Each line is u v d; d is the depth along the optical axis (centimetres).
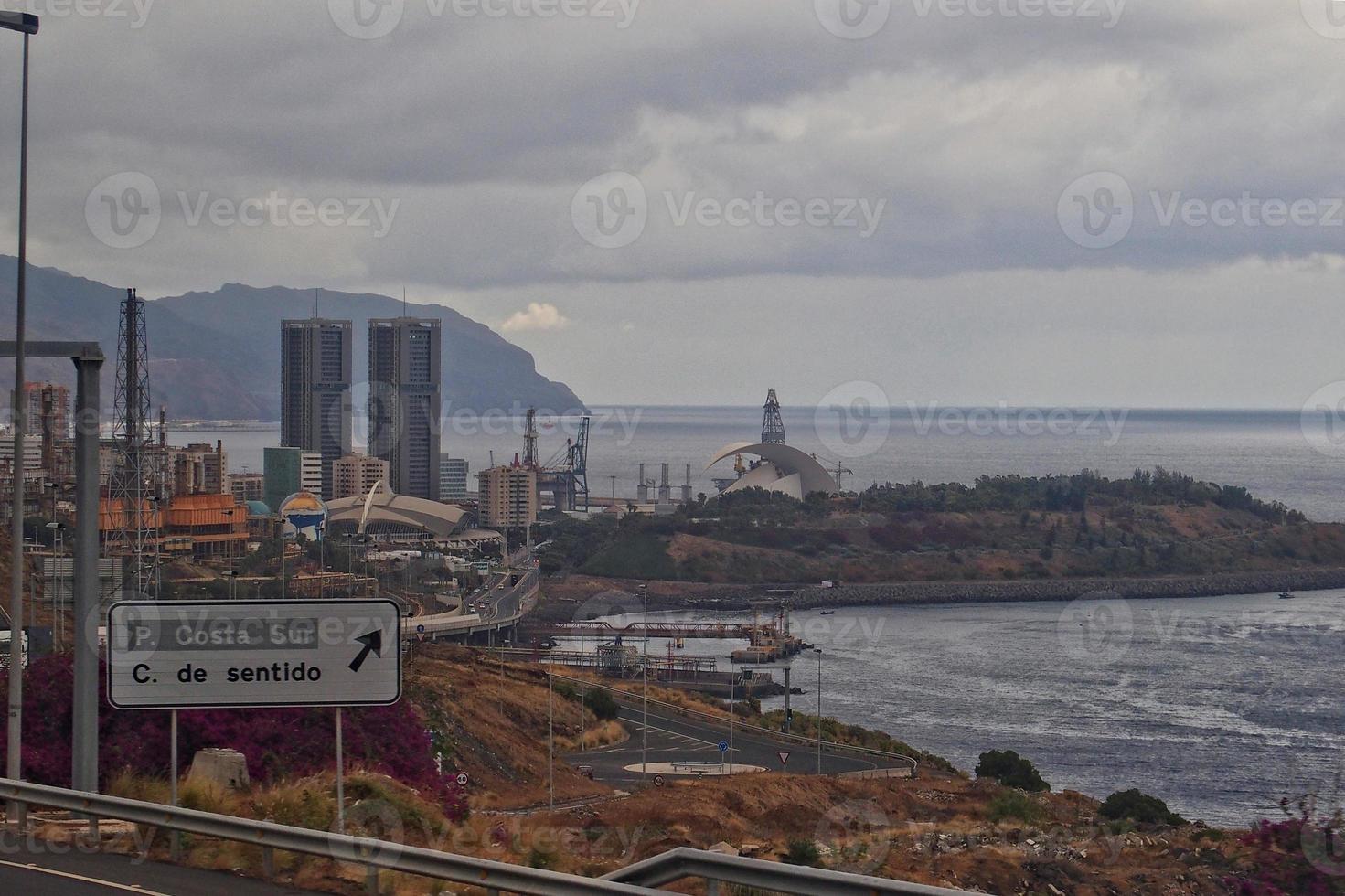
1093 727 13850
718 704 12769
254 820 1920
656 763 8550
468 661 11162
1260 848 2778
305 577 15488
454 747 6756
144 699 2025
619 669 16262
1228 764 11812
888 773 8338
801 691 16188
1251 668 17725
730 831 3325
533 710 9288
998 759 8888
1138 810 4928
